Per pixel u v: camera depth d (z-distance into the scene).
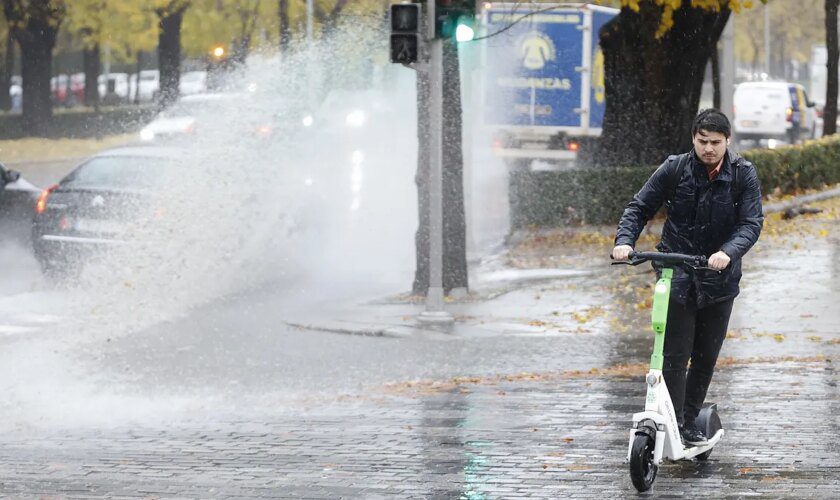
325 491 21.48
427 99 50.62
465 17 44.84
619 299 48.03
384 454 24.58
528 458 23.80
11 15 140.25
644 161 74.31
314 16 122.81
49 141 142.75
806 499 20.16
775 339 38.31
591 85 96.25
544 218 68.69
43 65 147.62
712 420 22.88
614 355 37.44
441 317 44.34
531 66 96.56
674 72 73.44
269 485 22.03
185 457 24.69
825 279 49.84
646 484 20.67
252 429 27.69
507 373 35.03
